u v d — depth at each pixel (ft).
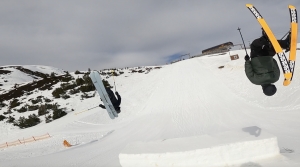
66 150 48.42
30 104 115.03
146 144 23.07
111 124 75.15
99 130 69.82
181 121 55.36
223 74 90.48
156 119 64.18
